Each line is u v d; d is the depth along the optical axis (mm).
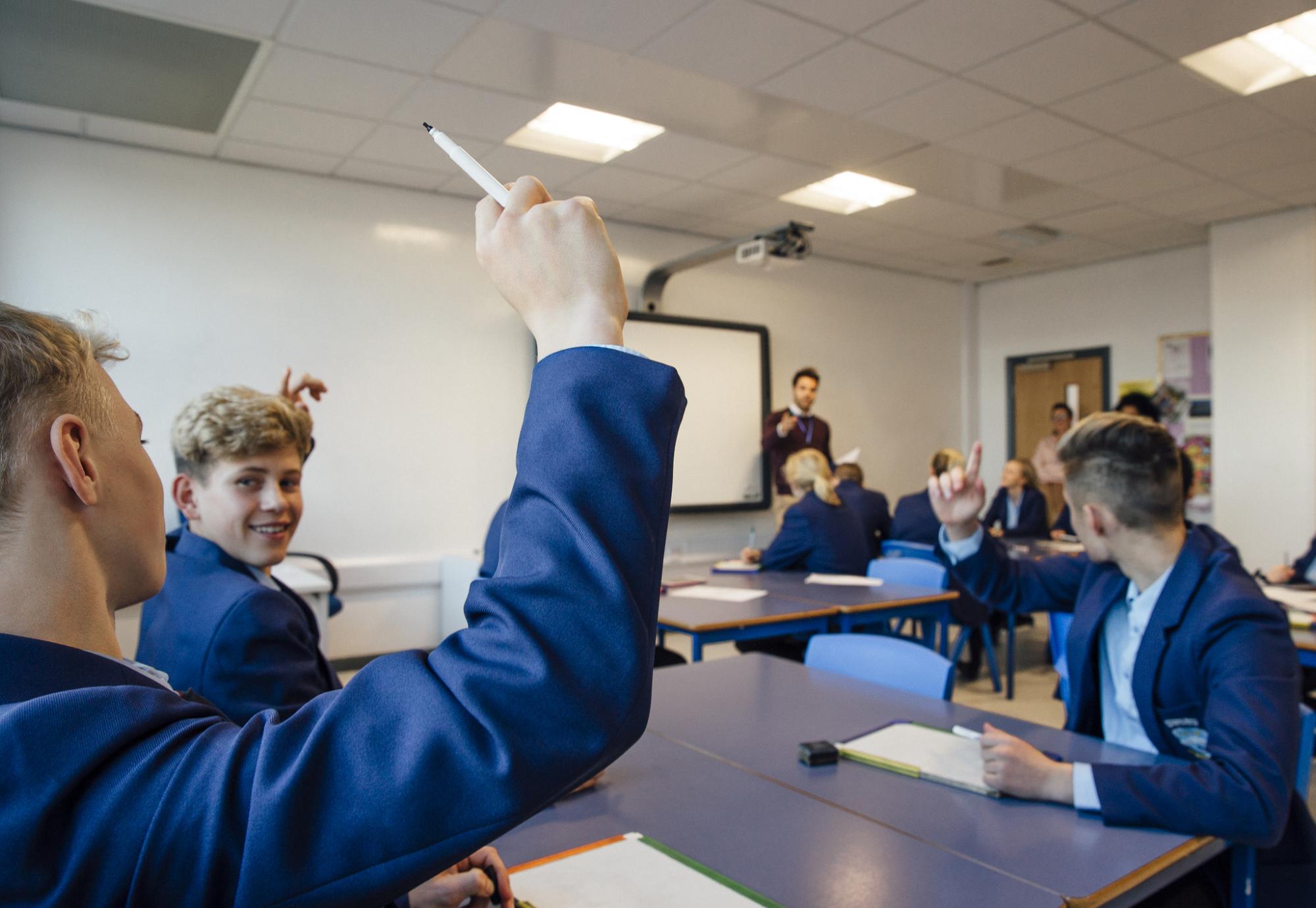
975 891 971
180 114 3646
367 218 4641
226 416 1181
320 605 3271
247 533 1194
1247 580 1359
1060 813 1184
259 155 4172
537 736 381
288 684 1065
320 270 4504
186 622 1091
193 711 452
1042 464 7266
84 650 450
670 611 2977
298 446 1269
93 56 3105
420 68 3250
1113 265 6773
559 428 422
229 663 1035
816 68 3305
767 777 1330
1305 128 3988
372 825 375
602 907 914
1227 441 5617
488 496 5004
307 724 415
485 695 382
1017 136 4047
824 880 995
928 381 7410
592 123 4039
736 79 3389
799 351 6523
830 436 6188
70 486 450
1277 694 1203
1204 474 6238
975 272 7211
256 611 1068
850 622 3104
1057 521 5918
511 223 468
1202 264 6250
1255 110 3771
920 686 1914
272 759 391
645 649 409
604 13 2855
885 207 5250
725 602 3158
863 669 2039
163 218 4094
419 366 4793
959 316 7684
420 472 4809
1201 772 1143
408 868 377
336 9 2805
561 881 972
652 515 425
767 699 1766
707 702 1742
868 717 1637
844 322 6809
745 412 6027
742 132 3973
